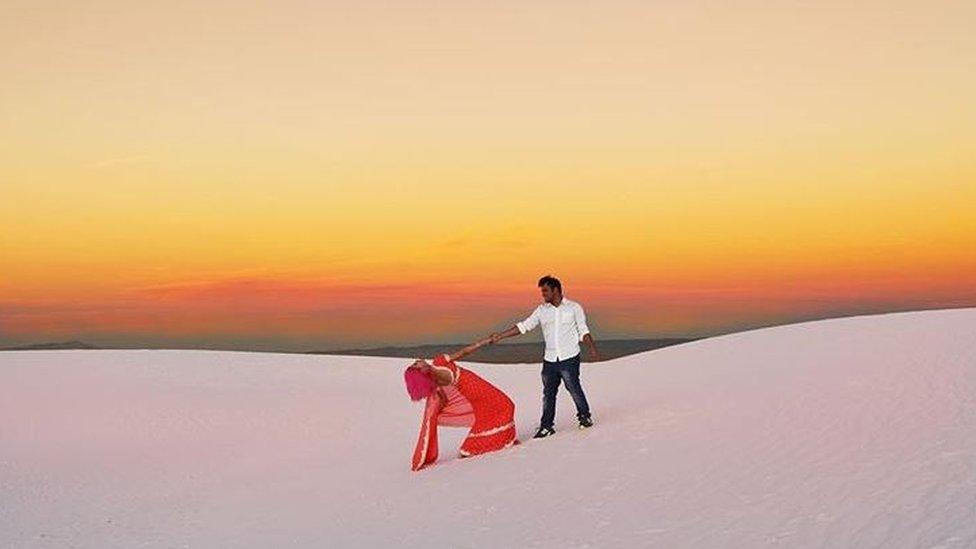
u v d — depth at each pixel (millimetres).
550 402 13328
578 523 8797
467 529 9336
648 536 7992
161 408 24984
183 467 17453
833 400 11977
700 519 8164
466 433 17641
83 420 23641
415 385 13227
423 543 9133
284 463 16609
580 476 10562
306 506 12109
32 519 13625
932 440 9164
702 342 26062
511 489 10633
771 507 8078
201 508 13219
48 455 19531
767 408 12234
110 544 11578
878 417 10609
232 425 22328
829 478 8562
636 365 24125
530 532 8805
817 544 6980
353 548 9461
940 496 7441
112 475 17078
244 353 35906
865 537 6906
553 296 13258
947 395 11133
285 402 25609
